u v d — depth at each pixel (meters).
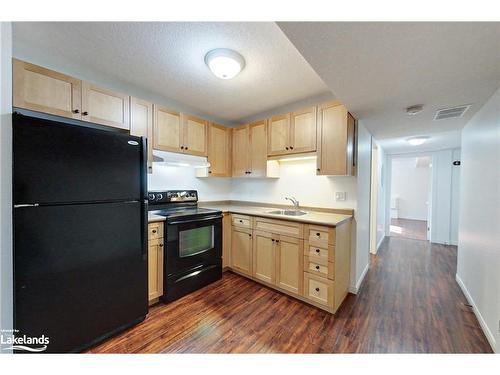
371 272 2.90
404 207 7.86
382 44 1.07
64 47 1.68
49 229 1.31
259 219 2.51
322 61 1.23
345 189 2.46
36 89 1.59
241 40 1.57
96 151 1.51
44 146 1.28
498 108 1.55
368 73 1.35
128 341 1.59
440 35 0.99
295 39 1.05
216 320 1.85
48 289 1.31
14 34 1.52
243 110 3.06
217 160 3.04
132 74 2.09
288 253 2.24
